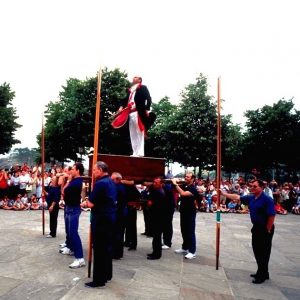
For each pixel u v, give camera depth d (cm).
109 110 3306
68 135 3425
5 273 635
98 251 580
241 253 970
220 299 571
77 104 3328
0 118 3619
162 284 624
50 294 533
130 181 760
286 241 1245
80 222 1382
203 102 3152
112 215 597
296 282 712
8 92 3822
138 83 854
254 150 3772
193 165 3203
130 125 835
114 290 566
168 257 850
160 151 3306
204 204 2173
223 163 3712
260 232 696
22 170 1847
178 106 3312
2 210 1669
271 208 687
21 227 1173
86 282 597
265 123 3631
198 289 614
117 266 728
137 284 612
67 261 739
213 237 1212
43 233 1052
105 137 3253
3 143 3766
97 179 622
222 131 3203
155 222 821
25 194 1788
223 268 784
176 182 884
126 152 3344
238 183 2420
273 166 3850
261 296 605
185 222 906
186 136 3053
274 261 909
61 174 1012
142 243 1029
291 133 3569
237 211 2200
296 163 3688
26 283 582
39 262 721
